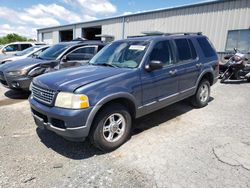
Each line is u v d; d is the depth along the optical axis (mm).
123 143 3748
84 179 2818
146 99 3953
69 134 3113
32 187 2664
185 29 14547
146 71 3906
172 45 4578
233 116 5039
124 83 3539
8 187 2656
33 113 3684
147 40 4281
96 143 3373
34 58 7277
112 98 3334
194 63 5043
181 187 2637
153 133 4160
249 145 3633
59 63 6617
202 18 13570
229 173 2887
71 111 3043
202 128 4367
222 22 12656
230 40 12461
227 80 9211
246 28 11664
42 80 3555
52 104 3223
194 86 5191
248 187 2621
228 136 3984
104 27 21172
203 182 2717
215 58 5824
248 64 9125
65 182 2760
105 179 2816
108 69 3852
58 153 3471
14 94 7102
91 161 3246
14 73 6281
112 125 3502
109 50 4664
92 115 3143
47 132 4223
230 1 12164
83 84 3191
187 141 3812
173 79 4461
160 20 16000
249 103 6105
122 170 3004
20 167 3070
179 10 14703
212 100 6418
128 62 4047
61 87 3176
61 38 28359
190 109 5555
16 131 4270
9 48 14555
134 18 17953
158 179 2789
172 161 3191
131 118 3816
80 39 8602
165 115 5133
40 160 3262
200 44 5422
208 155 3334
